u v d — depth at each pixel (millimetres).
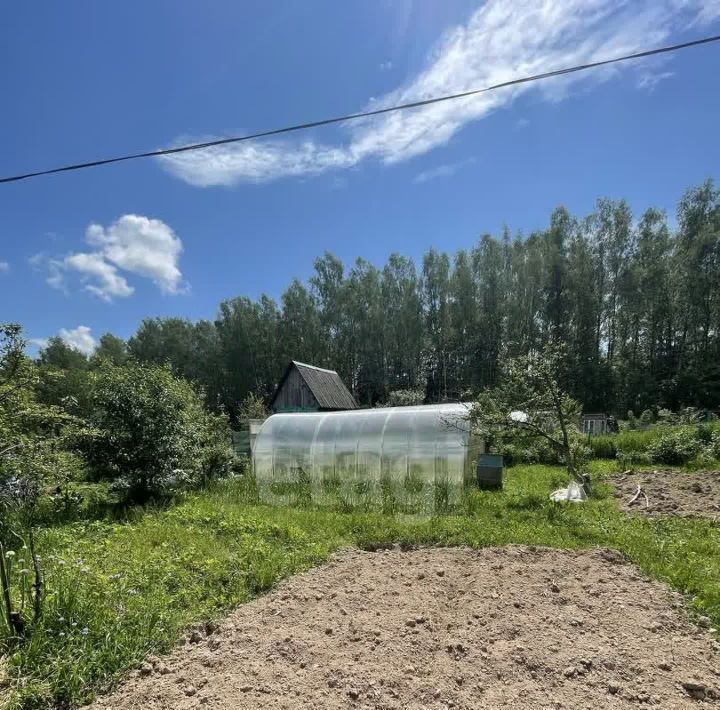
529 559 5410
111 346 53094
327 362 43719
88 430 8398
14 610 3484
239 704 2791
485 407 10172
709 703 2807
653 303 36250
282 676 3084
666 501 8594
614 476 11625
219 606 4227
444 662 3217
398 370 43562
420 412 10266
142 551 5582
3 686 2896
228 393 46719
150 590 4363
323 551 5734
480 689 2924
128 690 2986
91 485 10141
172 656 3396
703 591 4316
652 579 4785
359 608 4129
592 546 5871
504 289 40094
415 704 2785
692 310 35812
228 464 12266
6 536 5738
